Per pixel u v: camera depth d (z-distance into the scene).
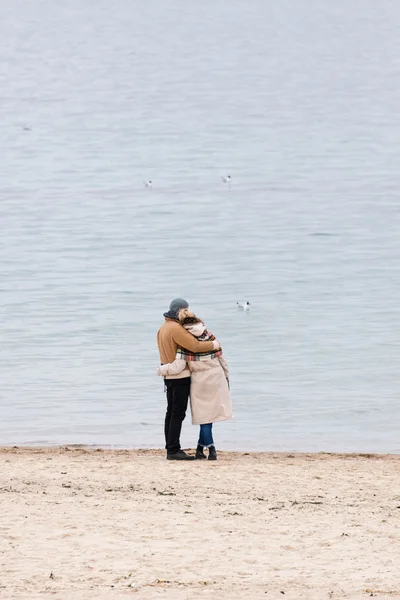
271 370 43.94
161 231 82.25
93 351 47.16
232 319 54.06
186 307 27.17
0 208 95.12
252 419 36.25
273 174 116.00
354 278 64.12
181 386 27.33
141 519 20.77
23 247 76.00
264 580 17.12
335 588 16.75
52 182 112.50
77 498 22.52
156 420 36.09
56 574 17.30
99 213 91.69
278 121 166.88
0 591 16.34
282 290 61.25
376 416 36.78
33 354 46.53
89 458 28.12
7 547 18.78
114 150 139.50
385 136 147.12
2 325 52.34
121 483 24.27
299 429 34.94
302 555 18.56
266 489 23.95
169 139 148.75
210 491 23.59
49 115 183.50
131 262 70.00
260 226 84.06
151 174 117.81
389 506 22.33
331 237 79.00
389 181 109.25
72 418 36.28
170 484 24.25
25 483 24.08
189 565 17.91
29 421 35.84
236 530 20.11
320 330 51.34
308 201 97.62
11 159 132.75
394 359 45.56
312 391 40.38
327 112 178.75
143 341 49.19
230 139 147.38
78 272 66.56
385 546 19.11
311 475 25.80
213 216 89.31
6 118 180.62
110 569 17.62
